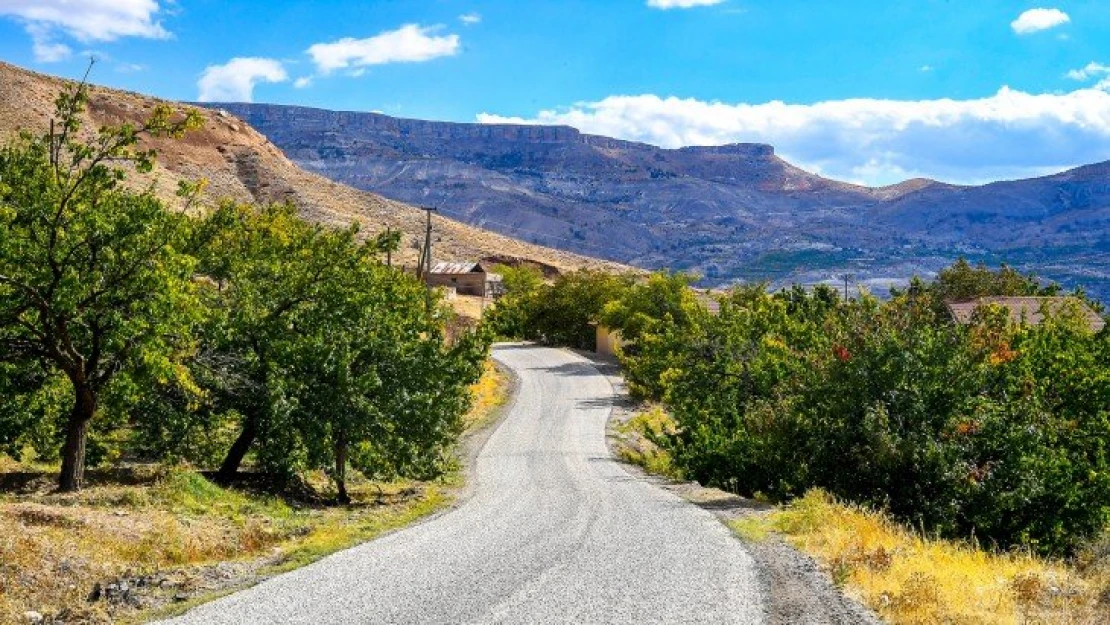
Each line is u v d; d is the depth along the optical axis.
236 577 11.68
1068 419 22.06
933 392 20.14
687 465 26.88
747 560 12.96
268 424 20.41
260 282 20.70
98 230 15.06
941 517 18.95
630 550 13.96
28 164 15.47
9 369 16.64
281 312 20.81
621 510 19.53
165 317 16.19
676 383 33.25
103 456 20.33
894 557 12.34
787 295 62.53
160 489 16.48
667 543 14.68
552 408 46.06
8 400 17.58
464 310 93.25
